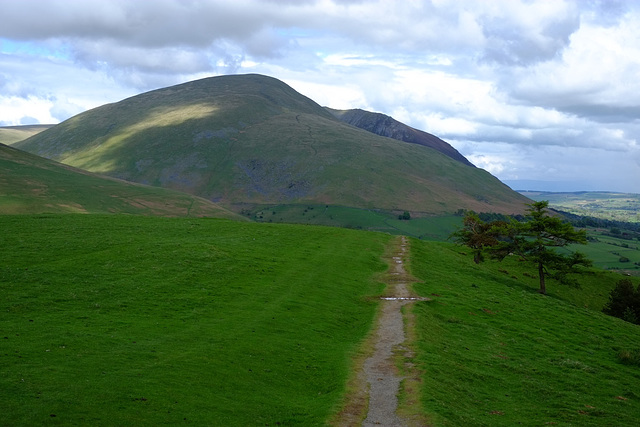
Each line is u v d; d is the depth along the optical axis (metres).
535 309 57.97
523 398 30.12
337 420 22.95
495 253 82.44
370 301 48.66
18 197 193.00
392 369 30.44
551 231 78.00
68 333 28.53
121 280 40.84
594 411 28.66
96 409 20.33
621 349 44.81
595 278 98.31
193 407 22.05
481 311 51.47
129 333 30.22
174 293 39.97
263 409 23.36
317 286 49.88
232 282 45.91
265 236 73.19
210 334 32.09
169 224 72.00
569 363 38.09
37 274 39.41
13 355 24.34
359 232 97.62
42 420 18.78
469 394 28.86
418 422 22.89
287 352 31.42
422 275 64.19
